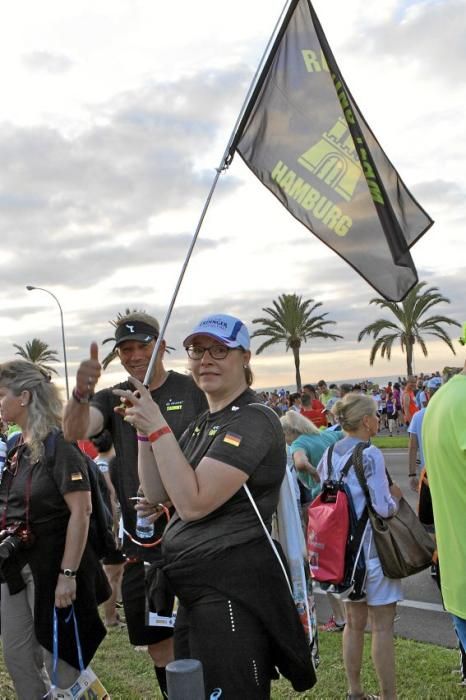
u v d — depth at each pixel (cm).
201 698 192
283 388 4422
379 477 381
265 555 243
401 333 4469
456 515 287
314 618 266
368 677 433
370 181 338
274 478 249
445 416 290
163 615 338
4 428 681
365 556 377
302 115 337
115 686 445
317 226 336
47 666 350
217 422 260
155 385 367
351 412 408
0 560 333
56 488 343
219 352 262
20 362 359
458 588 288
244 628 235
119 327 364
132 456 365
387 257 336
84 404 282
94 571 359
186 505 230
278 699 405
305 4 338
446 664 444
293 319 4547
